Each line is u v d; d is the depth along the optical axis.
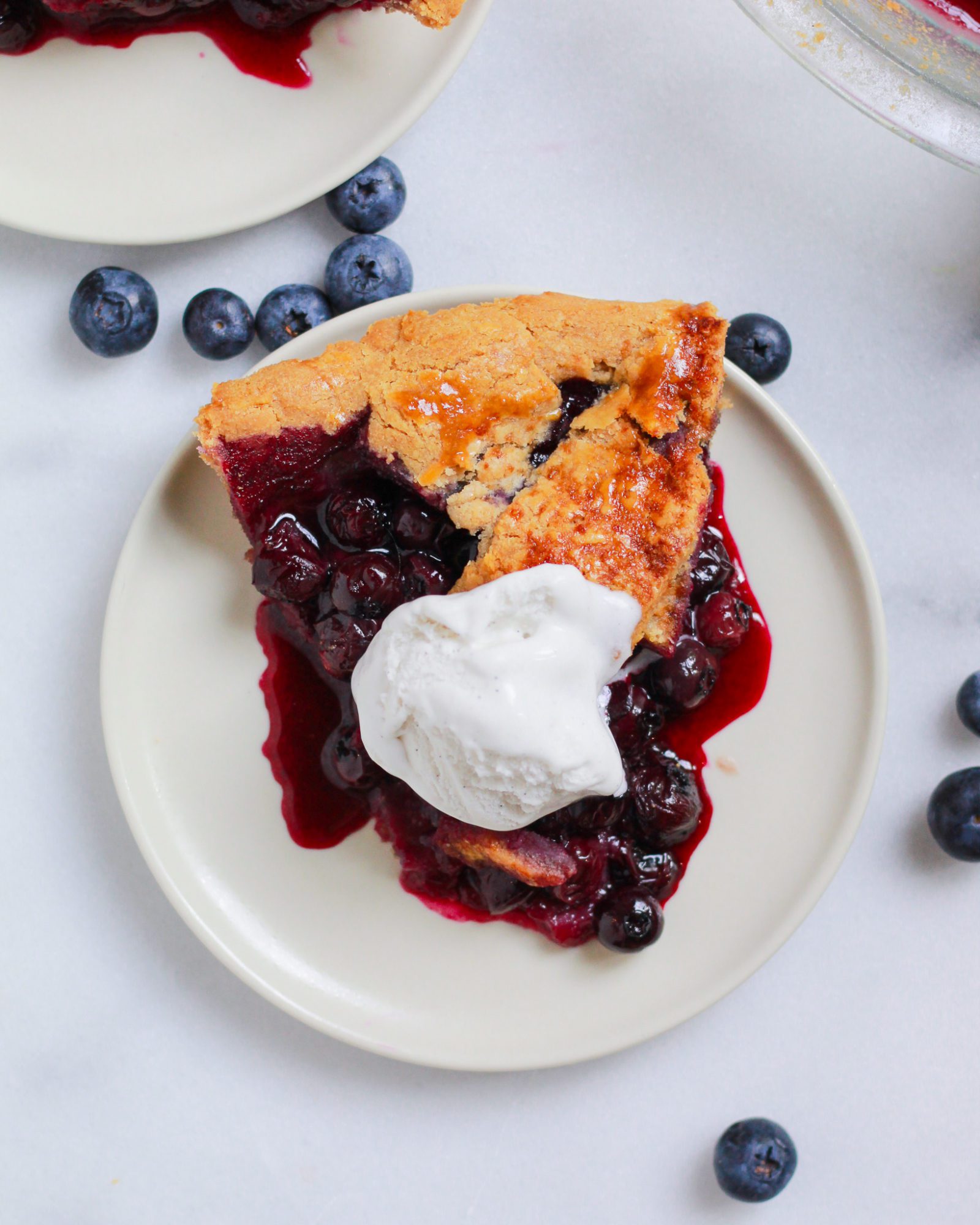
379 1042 0.52
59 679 0.54
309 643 0.52
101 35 0.53
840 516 0.52
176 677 0.52
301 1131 0.54
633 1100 0.54
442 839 0.51
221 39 0.53
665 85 0.54
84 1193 0.54
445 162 0.54
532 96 0.54
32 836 0.54
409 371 0.49
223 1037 0.54
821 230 0.54
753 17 0.52
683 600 0.51
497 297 0.51
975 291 0.55
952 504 0.54
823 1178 0.54
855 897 0.54
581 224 0.54
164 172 0.53
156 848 0.52
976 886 0.54
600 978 0.52
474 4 0.52
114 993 0.54
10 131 0.53
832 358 0.54
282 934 0.52
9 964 0.54
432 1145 0.54
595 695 0.49
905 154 0.54
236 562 0.52
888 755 0.54
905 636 0.54
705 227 0.54
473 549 0.50
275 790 0.53
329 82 0.53
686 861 0.53
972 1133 0.54
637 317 0.49
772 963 0.54
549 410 0.49
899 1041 0.54
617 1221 0.54
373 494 0.50
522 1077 0.54
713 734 0.53
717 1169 0.54
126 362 0.54
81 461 0.54
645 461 0.49
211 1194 0.54
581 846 0.51
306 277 0.54
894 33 0.52
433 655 0.49
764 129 0.54
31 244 0.54
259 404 0.49
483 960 0.53
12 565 0.54
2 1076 0.54
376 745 0.50
